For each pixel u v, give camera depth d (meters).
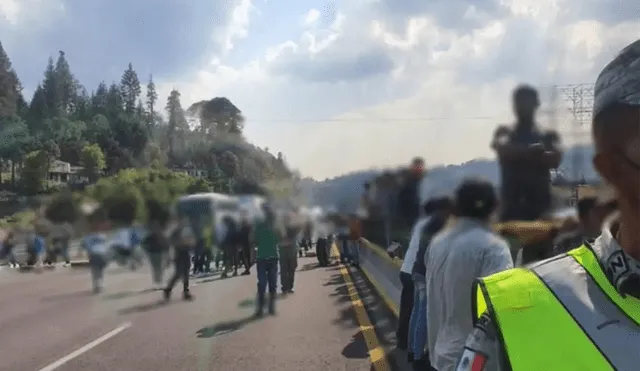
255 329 9.21
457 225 3.05
